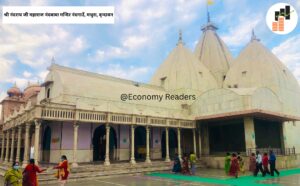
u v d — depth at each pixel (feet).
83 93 81.46
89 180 56.03
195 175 65.16
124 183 50.80
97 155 82.58
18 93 171.94
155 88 122.93
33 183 32.68
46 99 77.00
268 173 63.77
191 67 130.52
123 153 84.53
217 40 166.50
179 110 104.53
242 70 134.31
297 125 123.85
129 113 74.59
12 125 82.53
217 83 144.87
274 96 94.63
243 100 84.28
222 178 58.95
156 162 77.30
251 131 81.56
